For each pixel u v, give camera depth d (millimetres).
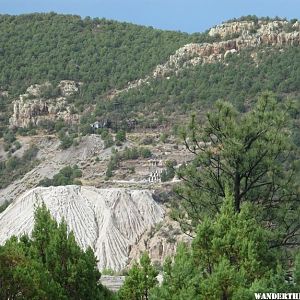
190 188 49188
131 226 140875
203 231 40094
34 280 38531
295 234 46562
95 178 192875
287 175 47969
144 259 41688
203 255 40000
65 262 41781
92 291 41531
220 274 37250
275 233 45438
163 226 117688
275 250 44625
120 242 135250
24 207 145375
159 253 109562
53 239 42000
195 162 49750
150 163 191250
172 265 42031
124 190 149500
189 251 41844
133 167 192125
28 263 39375
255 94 196125
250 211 45031
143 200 147750
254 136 48094
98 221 142375
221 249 39469
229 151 46875
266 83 198875
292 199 47719
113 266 127438
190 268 38594
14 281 38406
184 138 49375
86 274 41531
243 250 39156
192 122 49219
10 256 39281
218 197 48844
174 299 37500
